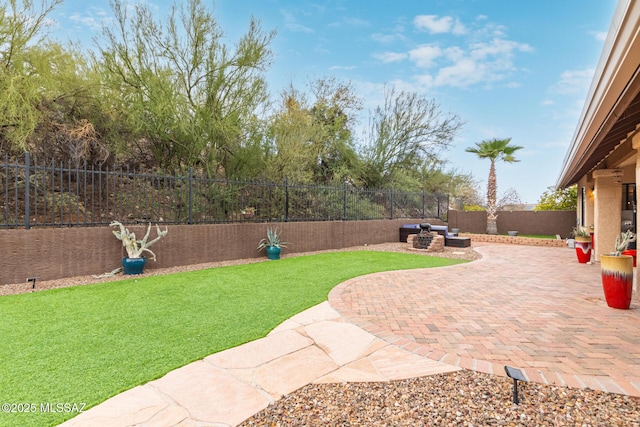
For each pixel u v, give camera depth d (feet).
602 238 31.91
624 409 8.21
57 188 31.19
